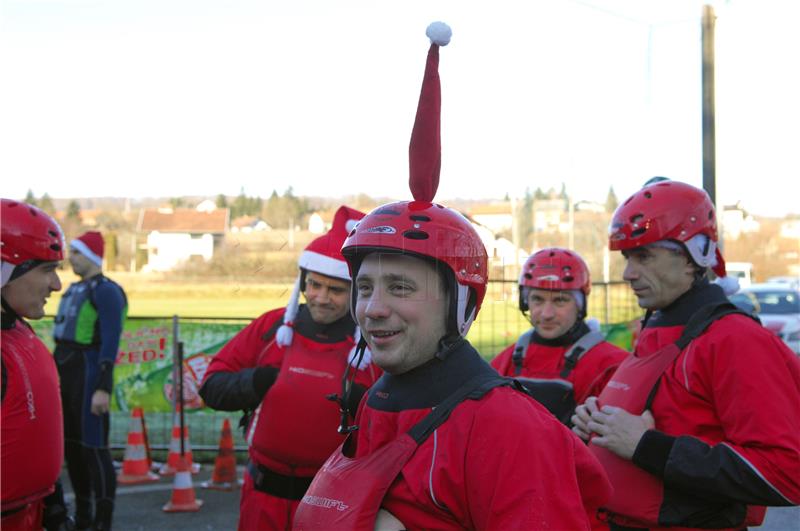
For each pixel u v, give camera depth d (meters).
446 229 1.75
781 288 11.75
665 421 2.60
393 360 1.75
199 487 6.58
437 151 1.86
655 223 2.73
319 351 3.29
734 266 12.00
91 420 5.12
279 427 3.24
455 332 1.77
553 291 3.78
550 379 3.69
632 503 2.58
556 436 1.67
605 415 2.63
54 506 3.09
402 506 1.66
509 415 1.64
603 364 3.65
